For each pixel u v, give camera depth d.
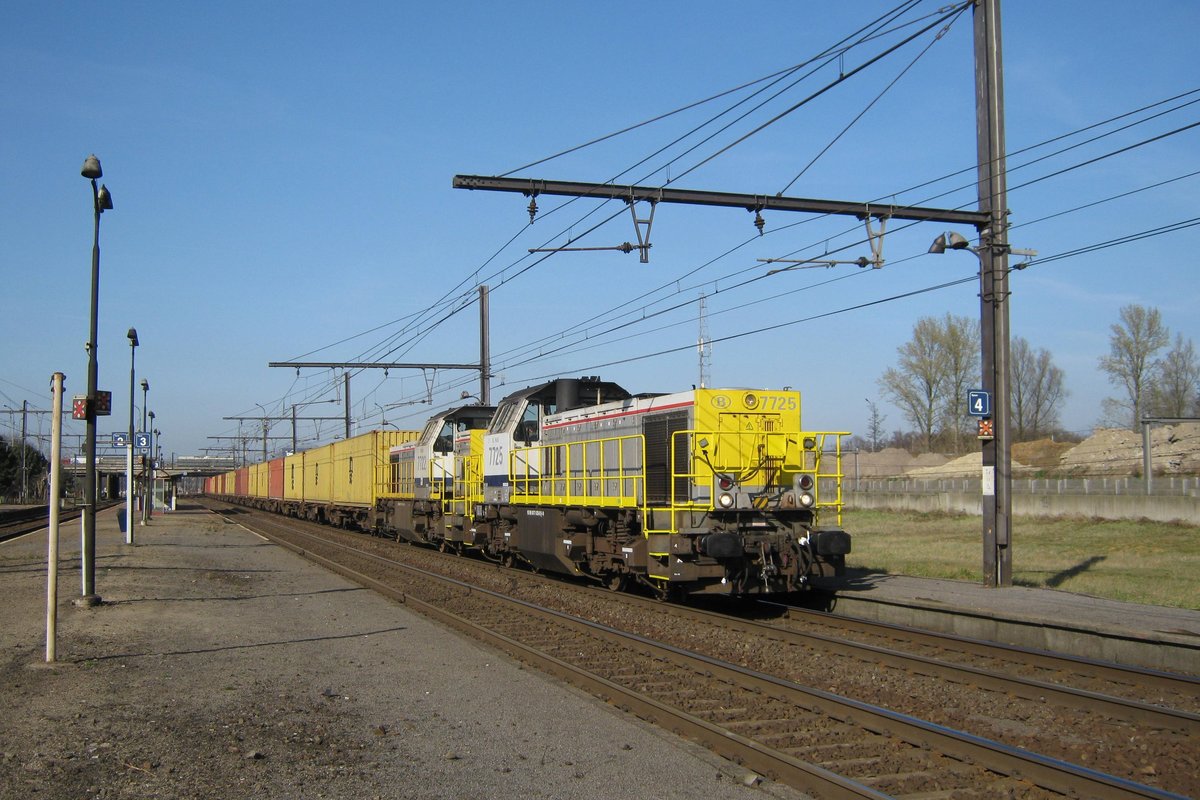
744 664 11.57
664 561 15.11
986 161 16.08
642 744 7.83
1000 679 9.84
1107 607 13.55
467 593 18.17
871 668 11.02
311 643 12.52
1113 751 7.70
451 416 27.72
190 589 18.27
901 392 70.12
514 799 6.52
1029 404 75.38
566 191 13.95
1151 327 65.06
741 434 15.20
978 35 16.19
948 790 6.73
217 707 9.02
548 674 10.68
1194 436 54.25
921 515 42.25
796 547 14.68
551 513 19.36
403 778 6.95
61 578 19.95
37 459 101.94
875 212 15.23
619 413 17.52
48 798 6.45
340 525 43.12
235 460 111.12
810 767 6.80
